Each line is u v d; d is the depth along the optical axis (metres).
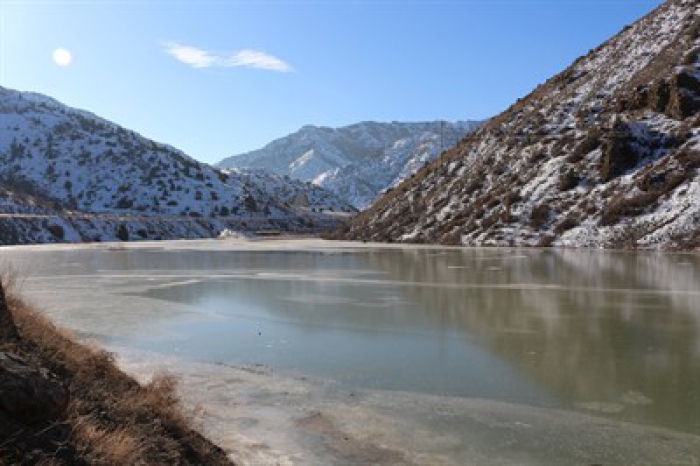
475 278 26.88
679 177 43.16
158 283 27.42
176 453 6.20
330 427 8.47
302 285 25.95
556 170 54.69
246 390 10.41
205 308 19.88
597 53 75.25
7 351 6.17
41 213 116.06
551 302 19.55
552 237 46.69
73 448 5.26
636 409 9.14
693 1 64.88
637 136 49.25
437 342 14.27
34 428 5.23
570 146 56.59
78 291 24.48
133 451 5.66
